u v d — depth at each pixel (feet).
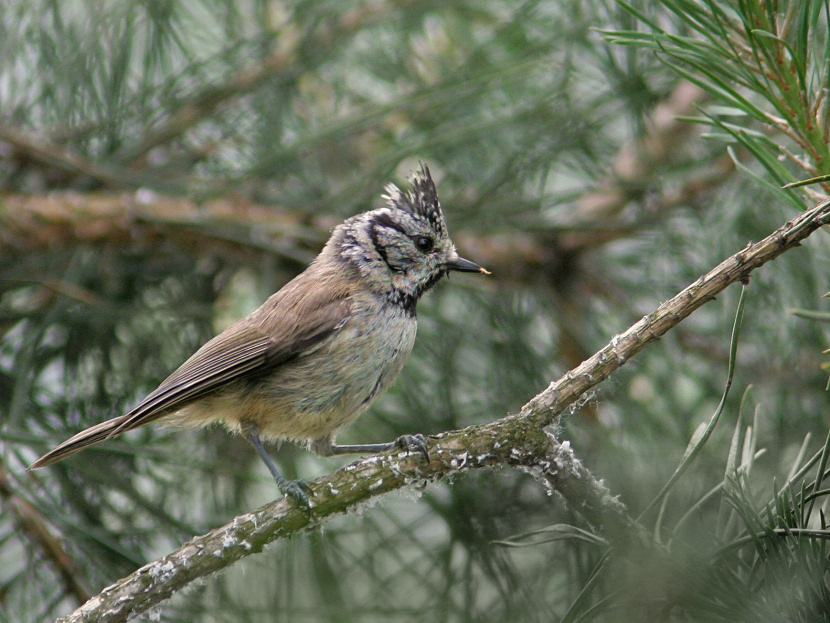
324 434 24.72
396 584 24.50
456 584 23.32
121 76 26.91
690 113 26.14
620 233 26.84
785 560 13.23
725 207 24.06
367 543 24.54
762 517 14.28
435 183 28.53
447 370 26.55
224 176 27.58
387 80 29.17
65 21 27.27
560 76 26.40
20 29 26.96
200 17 29.27
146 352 26.30
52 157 25.49
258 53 28.07
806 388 23.76
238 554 17.01
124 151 26.84
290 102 28.12
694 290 15.79
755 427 15.20
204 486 24.61
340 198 26.50
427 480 17.28
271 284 25.82
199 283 27.73
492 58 27.76
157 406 22.50
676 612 13.92
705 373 25.31
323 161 28.73
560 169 28.07
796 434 23.17
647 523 14.62
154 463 24.32
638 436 23.43
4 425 23.32
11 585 21.42
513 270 27.76
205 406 24.09
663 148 26.89
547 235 27.43
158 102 27.53
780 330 24.17
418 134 27.09
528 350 26.58
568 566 21.91
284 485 22.99
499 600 23.00
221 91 27.48
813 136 14.79
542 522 23.20
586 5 25.86
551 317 27.43
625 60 25.66
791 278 23.97
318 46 28.12
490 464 16.88
